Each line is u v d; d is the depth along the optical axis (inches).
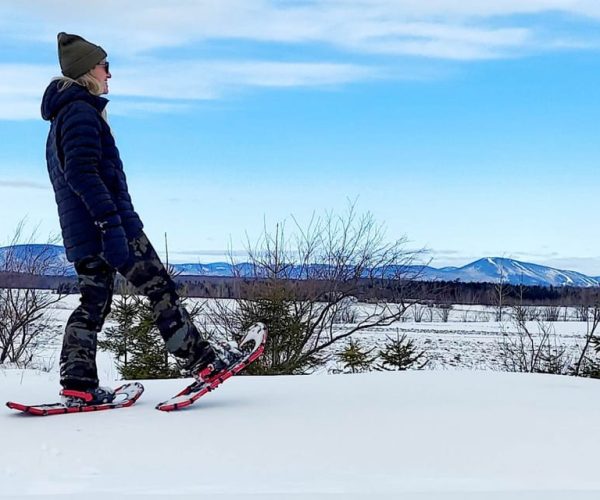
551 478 105.0
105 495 92.2
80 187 148.1
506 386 177.5
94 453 115.2
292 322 575.8
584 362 675.4
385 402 154.4
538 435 127.3
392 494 92.7
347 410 146.2
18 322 723.4
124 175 159.0
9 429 130.8
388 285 695.1
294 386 178.1
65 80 154.3
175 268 604.4
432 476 105.3
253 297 567.8
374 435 126.6
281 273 628.4
